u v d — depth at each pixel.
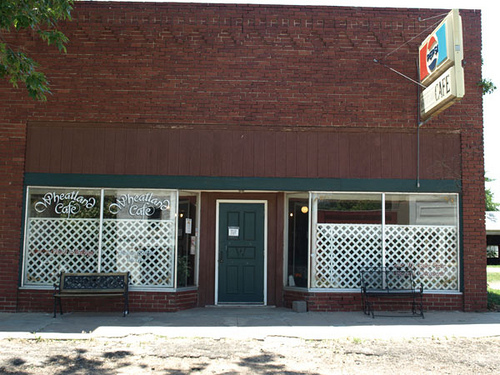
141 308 10.34
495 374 6.55
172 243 10.55
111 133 10.55
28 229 10.43
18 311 10.20
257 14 10.79
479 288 10.41
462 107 10.70
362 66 10.73
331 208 10.66
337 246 10.59
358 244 10.62
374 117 10.65
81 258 10.44
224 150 10.59
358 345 7.92
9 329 8.70
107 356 7.22
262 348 7.72
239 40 10.75
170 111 10.59
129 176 10.49
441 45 9.25
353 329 8.87
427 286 10.51
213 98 10.64
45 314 10.02
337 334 8.52
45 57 10.59
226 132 10.61
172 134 10.59
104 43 10.65
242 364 6.91
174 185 10.49
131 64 10.64
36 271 10.38
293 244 10.97
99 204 10.55
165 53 10.68
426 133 10.70
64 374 6.40
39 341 7.99
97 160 10.50
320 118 10.64
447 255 10.58
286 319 9.66
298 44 10.75
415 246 10.59
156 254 10.51
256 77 10.70
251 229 11.24
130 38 10.67
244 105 10.64
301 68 10.72
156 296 10.35
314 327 9.00
